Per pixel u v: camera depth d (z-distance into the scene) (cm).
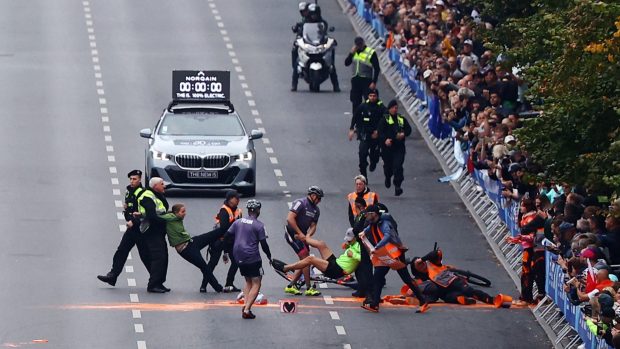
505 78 13362
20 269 10981
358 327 9919
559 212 10312
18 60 18088
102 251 11506
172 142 13300
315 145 15150
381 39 18712
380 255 10212
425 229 12381
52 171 13850
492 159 12381
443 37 15825
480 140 12862
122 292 10531
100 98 16638
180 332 9688
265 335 9688
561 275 9731
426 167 14338
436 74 14712
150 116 16038
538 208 10456
